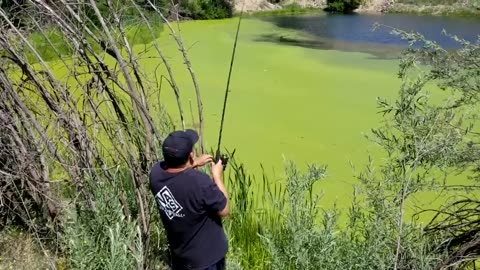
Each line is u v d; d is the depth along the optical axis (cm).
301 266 327
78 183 373
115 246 312
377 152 737
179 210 278
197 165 307
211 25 1894
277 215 444
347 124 876
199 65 1259
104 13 411
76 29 343
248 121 882
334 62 1353
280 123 878
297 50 1511
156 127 376
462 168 355
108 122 359
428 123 335
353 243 363
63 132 375
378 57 1427
